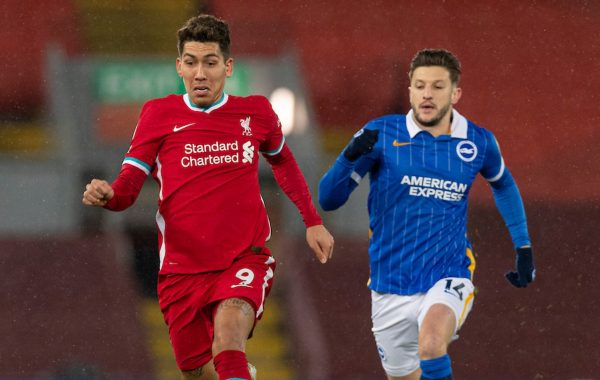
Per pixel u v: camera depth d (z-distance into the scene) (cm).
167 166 1590
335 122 7112
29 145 5856
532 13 8412
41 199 5212
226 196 1582
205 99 1592
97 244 5125
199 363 1634
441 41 8100
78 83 5631
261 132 1631
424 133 1803
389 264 1822
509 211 1931
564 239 6059
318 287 5122
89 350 4578
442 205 1795
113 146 5269
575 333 5028
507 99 7800
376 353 4747
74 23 7281
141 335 4731
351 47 7875
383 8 8281
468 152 1809
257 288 1552
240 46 7794
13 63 7125
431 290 1772
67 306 4888
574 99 7769
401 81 7594
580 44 8219
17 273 5025
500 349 4869
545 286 5447
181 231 1583
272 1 8194
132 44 7062
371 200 1847
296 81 5384
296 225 5006
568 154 7300
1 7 7606
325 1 8250
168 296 1619
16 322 4734
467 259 1827
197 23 1596
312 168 5178
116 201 1523
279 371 4556
